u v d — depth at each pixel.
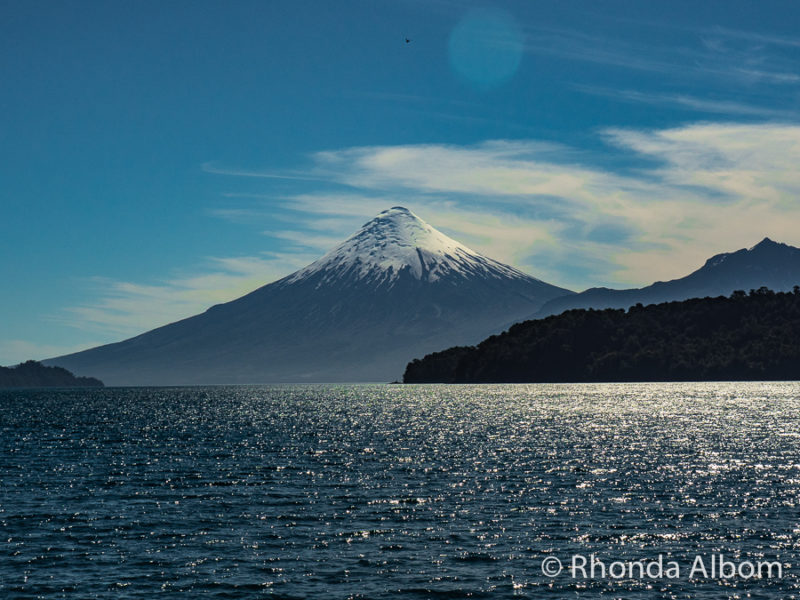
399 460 84.31
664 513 55.03
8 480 71.00
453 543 47.38
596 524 51.88
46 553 45.38
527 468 77.00
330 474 73.94
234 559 44.25
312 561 43.84
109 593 38.91
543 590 39.38
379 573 41.84
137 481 70.25
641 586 39.91
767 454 87.62
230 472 75.75
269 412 194.75
